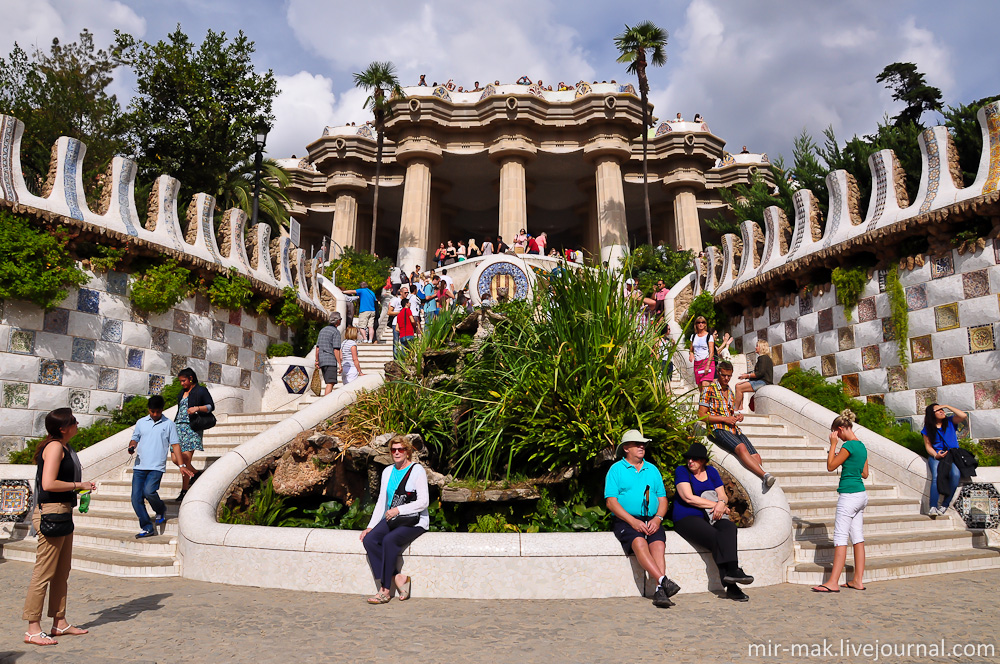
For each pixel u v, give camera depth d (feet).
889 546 23.62
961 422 33.30
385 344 54.80
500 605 17.33
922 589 19.15
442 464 26.53
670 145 118.01
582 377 23.75
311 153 125.59
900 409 36.32
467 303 56.80
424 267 111.55
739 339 49.88
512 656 13.00
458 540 18.66
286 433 27.45
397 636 14.38
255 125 65.26
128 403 38.52
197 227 45.88
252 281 46.85
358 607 16.98
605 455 22.57
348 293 64.85
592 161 115.96
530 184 126.62
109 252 38.22
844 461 19.74
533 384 23.91
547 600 17.94
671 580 18.15
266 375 48.98
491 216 150.92
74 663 12.53
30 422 34.47
